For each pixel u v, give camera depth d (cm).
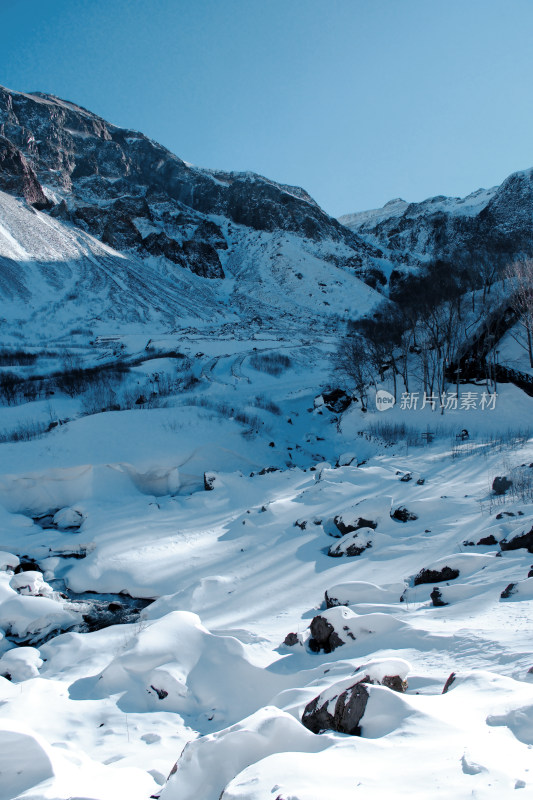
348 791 402
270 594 1662
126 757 727
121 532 2388
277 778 439
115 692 966
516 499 2047
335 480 2741
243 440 3694
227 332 10256
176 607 1655
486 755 426
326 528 2177
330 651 986
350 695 586
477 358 5191
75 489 2953
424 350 5150
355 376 5500
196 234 19212
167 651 1006
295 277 16525
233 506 2689
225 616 1540
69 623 1555
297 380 6944
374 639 945
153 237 16150
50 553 2283
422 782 404
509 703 518
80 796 510
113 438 3303
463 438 4006
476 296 6706
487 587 1127
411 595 1262
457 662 752
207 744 572
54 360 7375
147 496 2989
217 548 2166
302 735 547
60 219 14762
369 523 2061
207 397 5241
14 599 1608
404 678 664
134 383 6156
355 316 14012
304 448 4250
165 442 3347
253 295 15712
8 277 10762
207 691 913
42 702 927
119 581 1978
